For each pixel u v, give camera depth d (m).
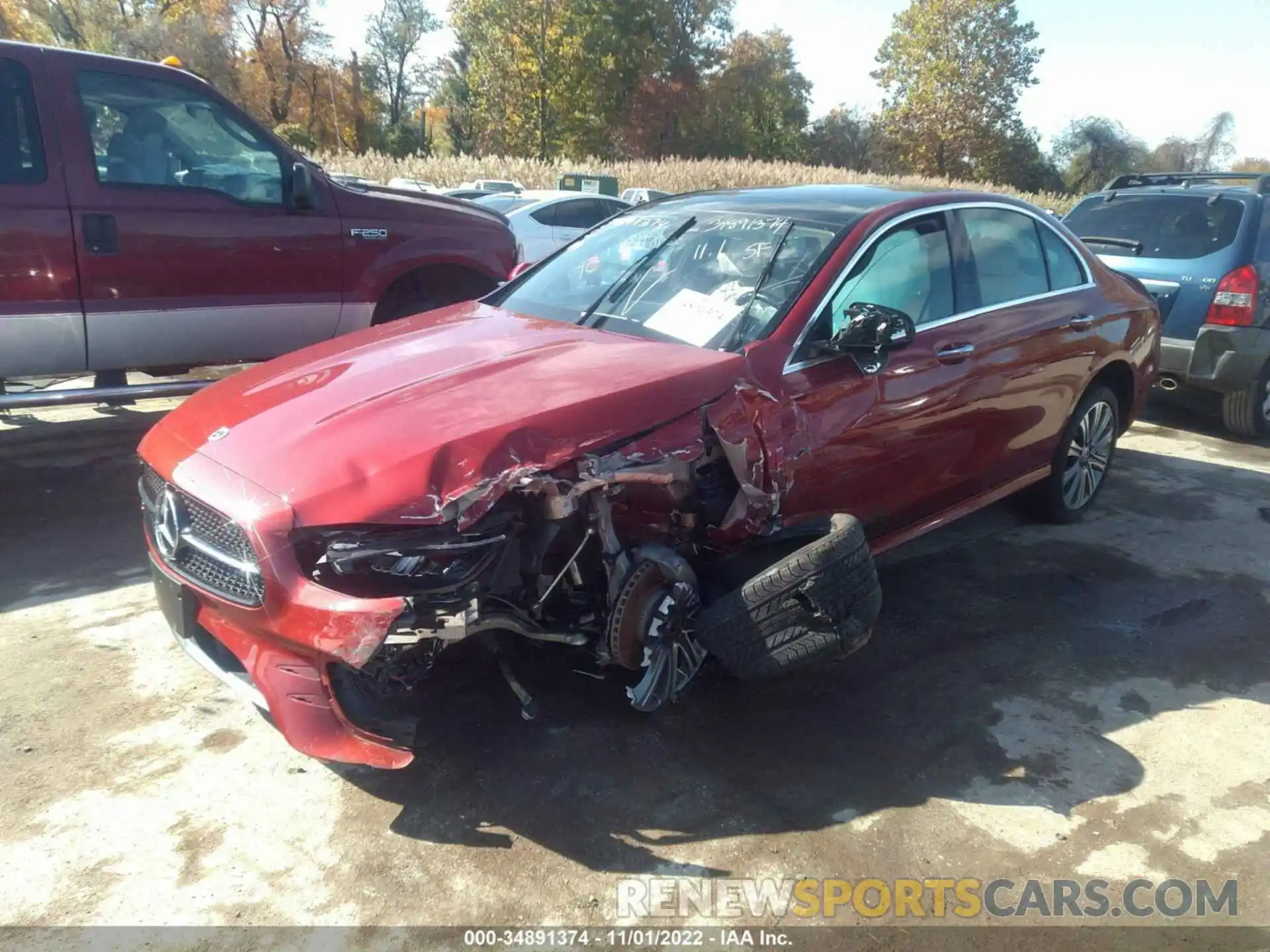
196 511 2.84
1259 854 2.84
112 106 5.04
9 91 4.75
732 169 37.31
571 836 2.80
